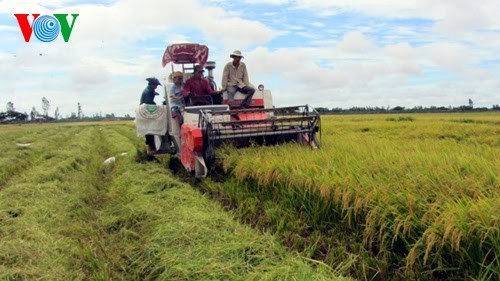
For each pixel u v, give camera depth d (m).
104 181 10.38
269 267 4.01
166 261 4.52
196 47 11.33
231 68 10.15
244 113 9.52
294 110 8.70
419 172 5.12
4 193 8.05
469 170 5.18
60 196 7.96
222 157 7.96
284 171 6.24
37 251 4.94
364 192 4.76
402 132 16.72
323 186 5.21
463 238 3.61
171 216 5.92
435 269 3.72
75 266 4.74
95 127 49.75
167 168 11.09
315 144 8.60
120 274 4.67
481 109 72.25
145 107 11.14
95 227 6.27
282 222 5.34
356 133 16.22
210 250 4.57
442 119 29.33
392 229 4.29
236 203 6.88
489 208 3.65
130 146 18.34
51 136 29.02
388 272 4.14
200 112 8.30
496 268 3.41
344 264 4.33
